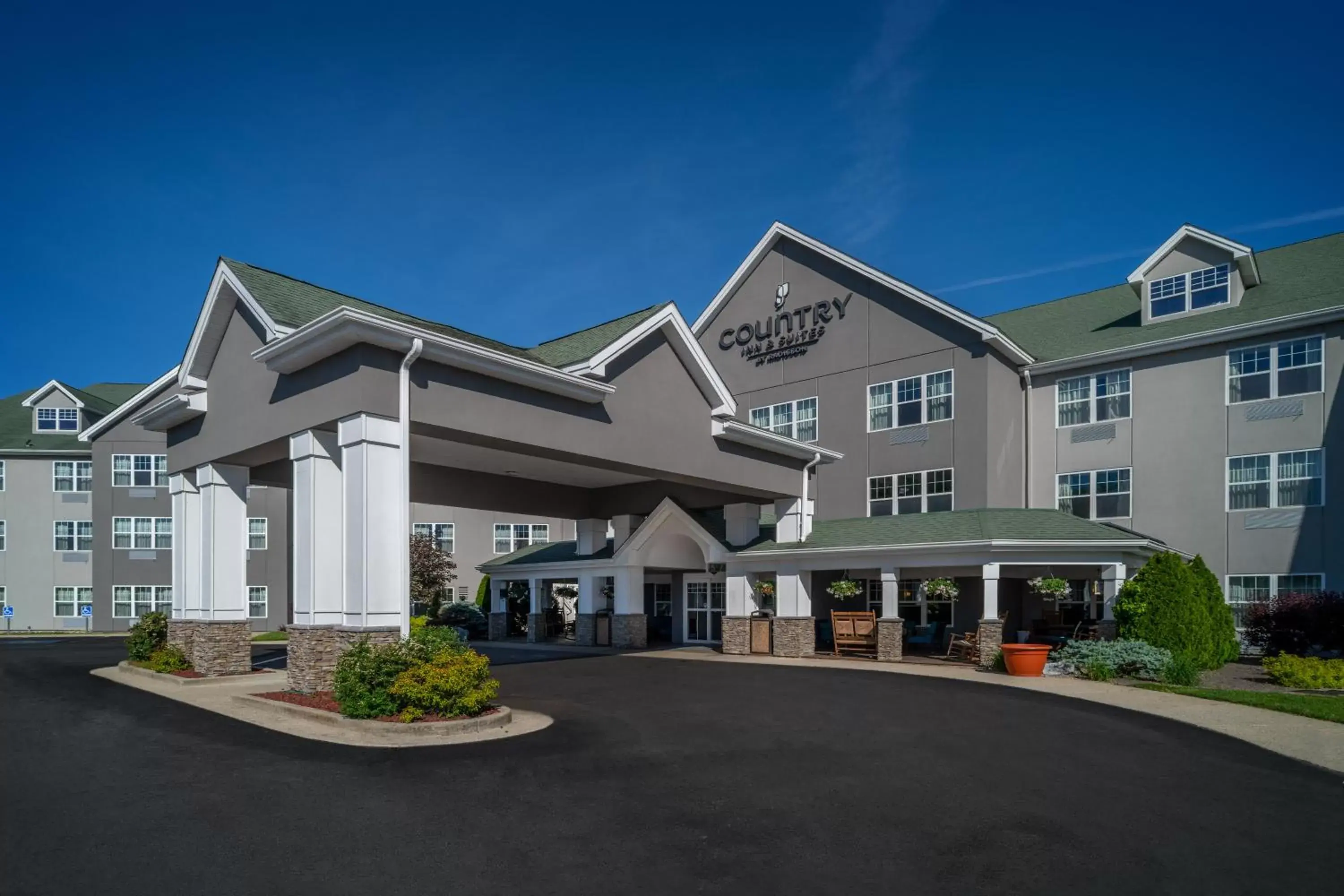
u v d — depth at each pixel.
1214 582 20.53
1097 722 11.95
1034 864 6.40
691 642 27.94
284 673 18.08
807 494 23.59
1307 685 15.94
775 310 31.44
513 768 9.08
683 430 19.45
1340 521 21.41
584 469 22.23
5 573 38.69
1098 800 8.06
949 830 7.16
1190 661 17.30
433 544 37.31
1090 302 29.97
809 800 7.98
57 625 38.56
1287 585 22.09
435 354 13.92
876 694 14.65
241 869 6.13
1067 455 26.06
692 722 11.91
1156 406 24.52
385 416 13.50
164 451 38.53
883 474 27.78
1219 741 10.73
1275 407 22.59
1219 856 6.61
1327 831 7.23
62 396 40.62
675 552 26.72
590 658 22.47
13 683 16.52
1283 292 23.84
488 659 12.12
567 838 6.84
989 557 19.38
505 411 15.33
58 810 7.48
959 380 26.14
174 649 18.50
